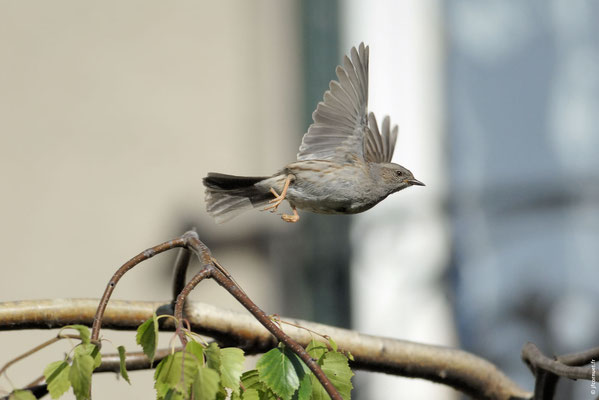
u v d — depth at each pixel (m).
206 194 7.69
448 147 13.12
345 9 13.50
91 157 13.15
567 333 12.52
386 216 13.00
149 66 13.26
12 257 12.95
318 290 12.99
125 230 13.02
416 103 13.16
